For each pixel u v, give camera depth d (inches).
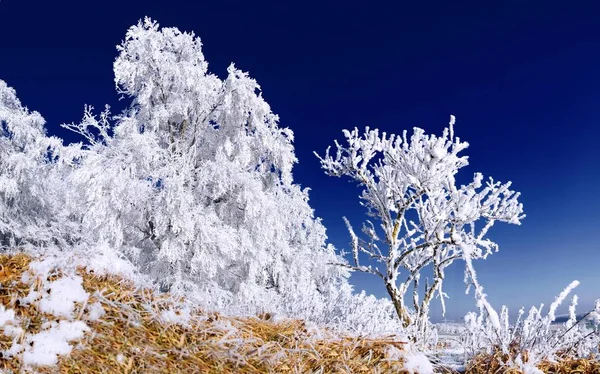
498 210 312.8
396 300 311.4
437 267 305.4
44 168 605.9
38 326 93.5
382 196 355.3
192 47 516.4
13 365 81.3
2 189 546.3
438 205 327.9
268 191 536.1
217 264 441.7
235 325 132.0
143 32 485.7
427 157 328.2
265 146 515.8
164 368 95.3
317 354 123.3
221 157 477.1
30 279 106.9
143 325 109.3
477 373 137.8
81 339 93.9
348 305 223.9
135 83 492.1
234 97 490.9
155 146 447.8
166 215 408.2
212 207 464.1
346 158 380.5
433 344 195.0
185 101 474.0
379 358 124.6
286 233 577.0
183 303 129.4
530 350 138.8
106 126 495.5
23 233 516.4
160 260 421.7
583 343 146.2
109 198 402.6
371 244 358.9
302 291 234.1
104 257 131.6
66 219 501.4
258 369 110.5
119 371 89.3
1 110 586.9
